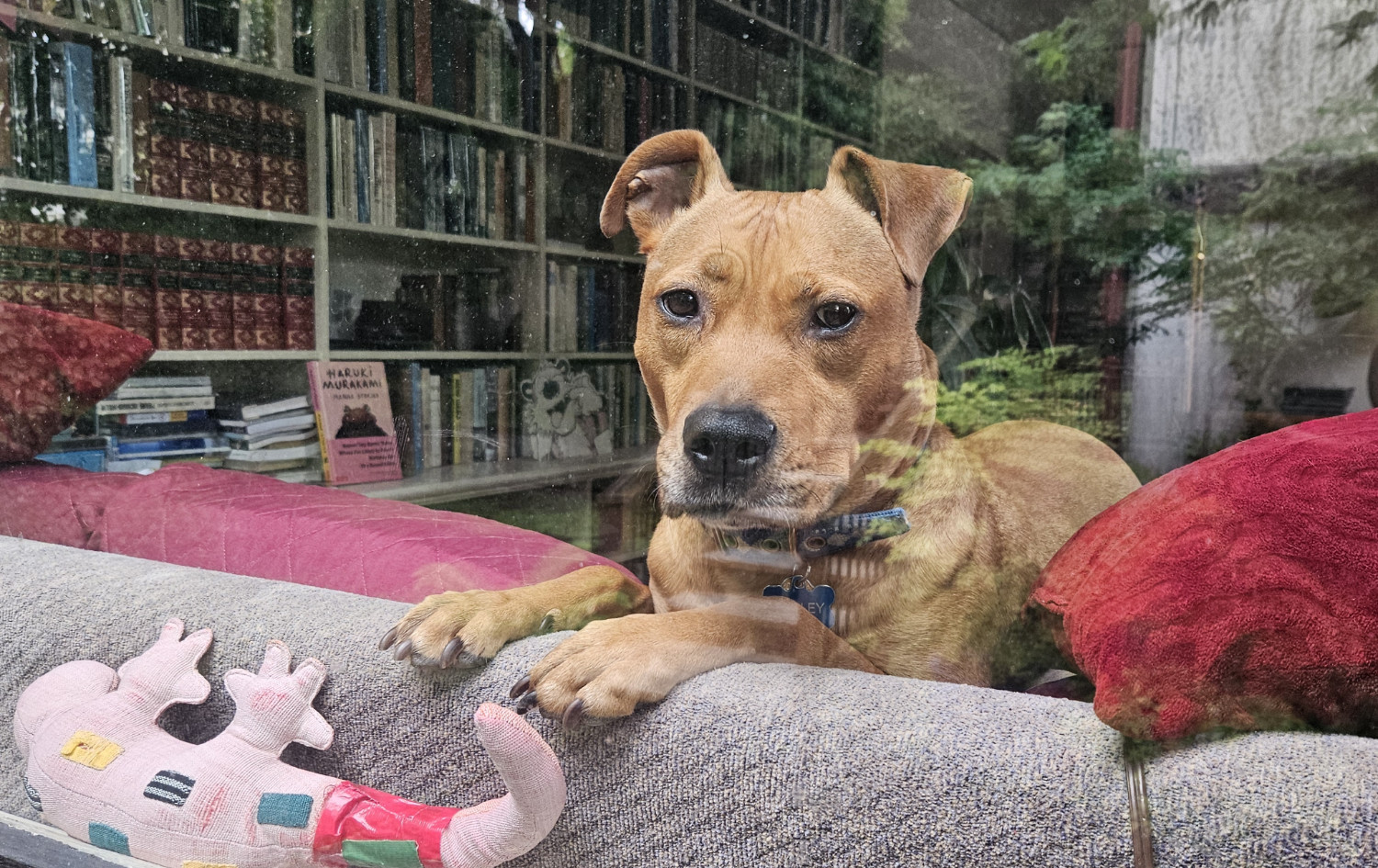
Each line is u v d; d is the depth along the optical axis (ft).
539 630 2.85
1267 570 1.91
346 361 4.11
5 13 4.27
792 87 3.60
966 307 3.33
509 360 3.94
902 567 3.07
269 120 4.04
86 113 4.27
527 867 2.48
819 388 3.03
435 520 3.71
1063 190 3.09
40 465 4.65
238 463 4.34
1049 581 2.62
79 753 2.81
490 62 3.78
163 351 4.31
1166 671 1.87
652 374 3.39
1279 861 1.63
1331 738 1.81
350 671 2.72
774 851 2.14
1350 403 2.59
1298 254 2.61
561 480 3.90
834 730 2.11
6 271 4.38
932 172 3.25
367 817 2.46
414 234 3.96
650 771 2.28
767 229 3.14
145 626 3.15
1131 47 2.90
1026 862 1.85
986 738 1.98
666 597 3.34
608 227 3.61
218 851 2.57
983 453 3.37
